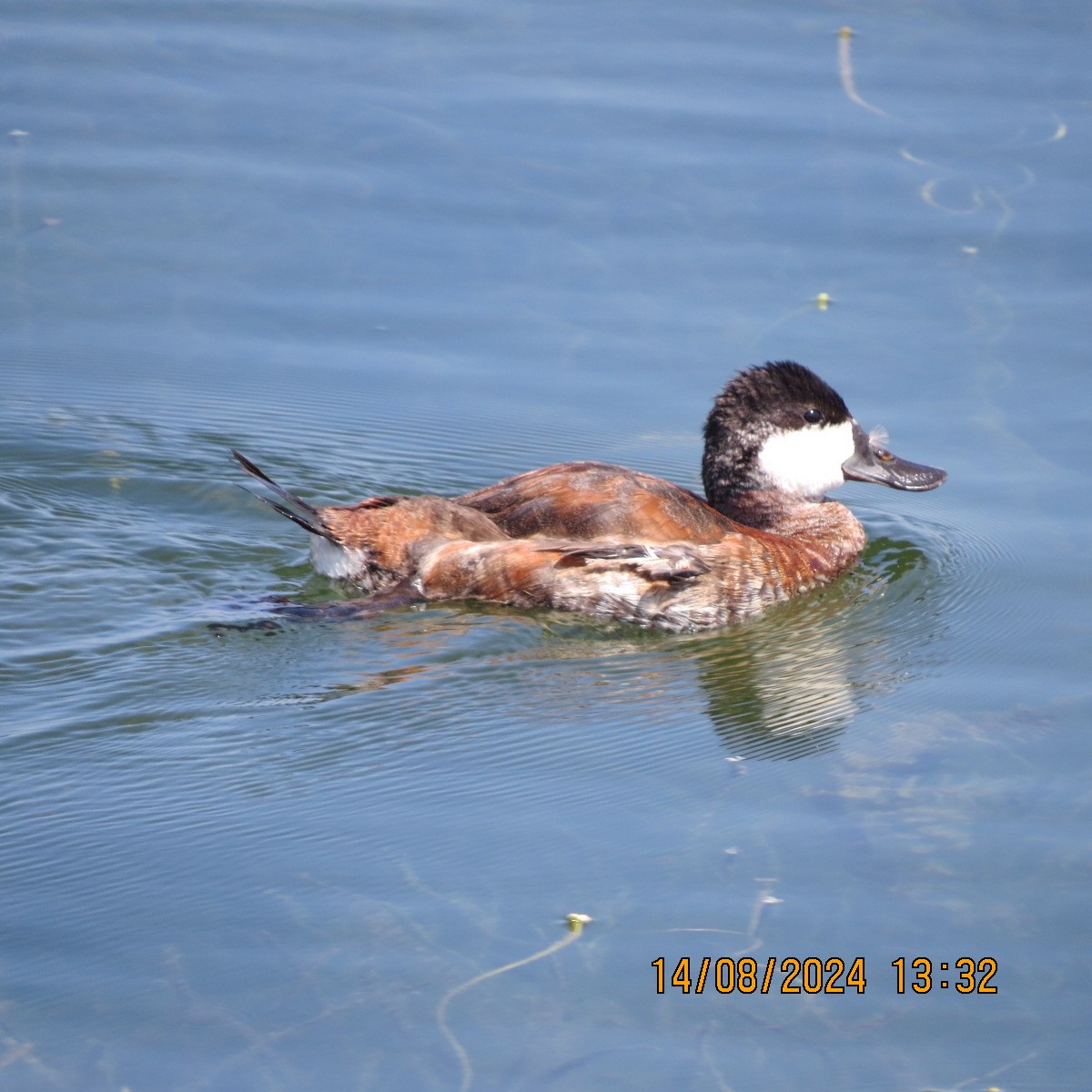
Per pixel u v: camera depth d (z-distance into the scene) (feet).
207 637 31.99
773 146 53.98
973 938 24.29
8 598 33.42
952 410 43.68
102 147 53.52
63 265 48.83
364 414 43.78
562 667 32.58
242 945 23.39
